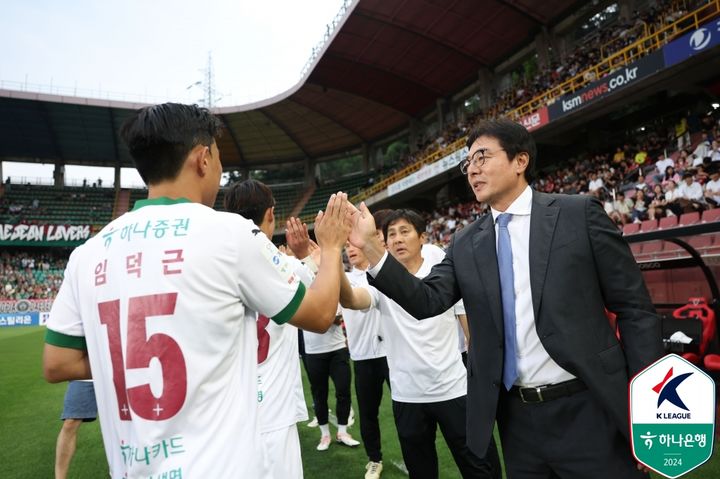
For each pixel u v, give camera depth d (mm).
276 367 2031
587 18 15219
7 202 27219
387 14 15859
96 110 23312
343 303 2051
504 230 1710
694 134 10742
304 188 30219
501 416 1681
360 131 26672
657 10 11953
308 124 25953
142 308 988
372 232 1670
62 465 2775
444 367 2416
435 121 23406
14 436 4426
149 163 1140
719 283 4535
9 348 11203
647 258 4863
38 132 25375
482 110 18781
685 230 4375
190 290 996
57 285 23406
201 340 992
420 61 18828
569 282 1518
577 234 1554
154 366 961
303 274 1933
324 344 3953
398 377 2535
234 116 25016
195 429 960
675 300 5000
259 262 1091
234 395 1038
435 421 2521
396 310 2516
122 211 28812
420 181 17859
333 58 18641
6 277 23188
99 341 1036
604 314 1544
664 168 9766
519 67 18156
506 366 1626
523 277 1638
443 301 1791
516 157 1710
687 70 9703
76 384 2850
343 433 4000
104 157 29031
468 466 2393
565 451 1499
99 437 4379
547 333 1503
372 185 24969
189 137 1148
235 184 2287
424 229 2828
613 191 10109
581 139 14992
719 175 7465
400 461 3469
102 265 1068
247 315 1145
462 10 15602
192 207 1097
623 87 10406
